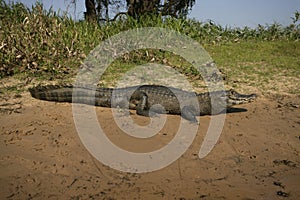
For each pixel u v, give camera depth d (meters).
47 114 4.10
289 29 9.58
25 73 5.28
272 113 4.32
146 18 7.40
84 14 8.84
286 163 3.47
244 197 3.09
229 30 9.12
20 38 5.81
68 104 4.38
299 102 4.65
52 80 5.11
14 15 6.47
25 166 3.32
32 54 5.55
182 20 7.75
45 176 3.24
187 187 3.17
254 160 3.50
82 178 3.23
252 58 6.62
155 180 3.24
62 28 6.31
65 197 3.06
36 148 3.54
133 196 3.08
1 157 3.41
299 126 4.04
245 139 3.78
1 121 3.93
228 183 3.22
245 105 4.54
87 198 3.05
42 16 6.33
